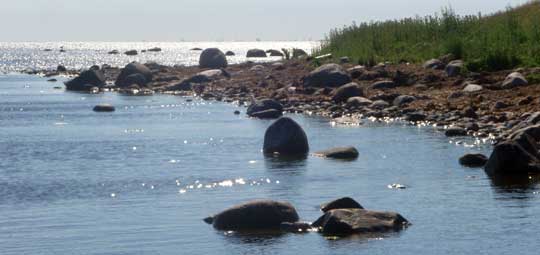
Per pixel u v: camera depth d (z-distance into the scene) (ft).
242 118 161.58
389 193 84.99
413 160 104.94
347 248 65.21
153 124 154.30
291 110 166.50
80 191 90.12
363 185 89.66
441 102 153.28
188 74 271.08
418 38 215.92
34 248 67.21
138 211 79.61
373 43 221.25
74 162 110.32
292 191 87.40
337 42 246.47
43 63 558.97
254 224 72.23
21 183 95.25
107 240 69.26
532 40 181.27
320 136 129.49
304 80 194.39
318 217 74.84
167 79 258.98
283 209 73.36
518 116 131.95
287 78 219.82
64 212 79.87
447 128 132.98
